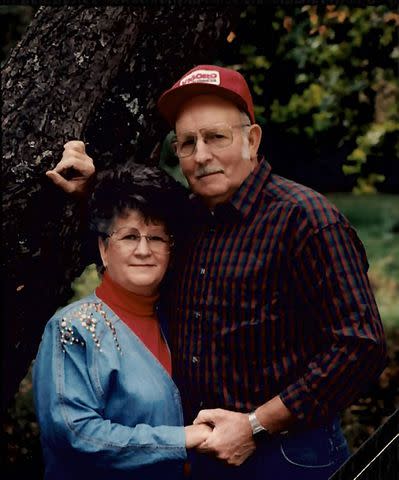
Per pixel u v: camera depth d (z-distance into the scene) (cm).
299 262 221
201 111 227
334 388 219
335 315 219
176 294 235
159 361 231
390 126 472
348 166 486
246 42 448
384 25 442
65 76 256
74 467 223
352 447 377
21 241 249
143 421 223
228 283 224
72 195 248
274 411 221
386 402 407
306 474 228
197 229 234
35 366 226
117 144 271
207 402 229
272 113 477
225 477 232
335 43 459
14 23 482
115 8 261
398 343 512
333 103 473
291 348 224
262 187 228
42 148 251
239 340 223
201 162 227
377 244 773
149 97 273
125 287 229
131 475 222
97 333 223
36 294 258
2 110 252
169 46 272
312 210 221
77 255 258
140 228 228
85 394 220
